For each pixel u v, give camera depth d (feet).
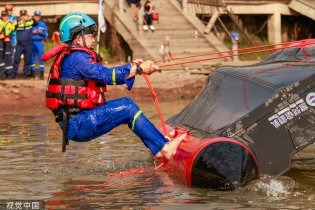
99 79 28.43
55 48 29.37
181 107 64.23
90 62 28.68
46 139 44.42
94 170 33.76
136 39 96.94
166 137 30.09
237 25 107.04
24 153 39.06
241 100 29.50
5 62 76.79
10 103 67.67
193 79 76.33
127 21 98.94
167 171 31.86
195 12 109.19
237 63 91.40
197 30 101.24
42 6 99.86
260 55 101.65
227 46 107.04
